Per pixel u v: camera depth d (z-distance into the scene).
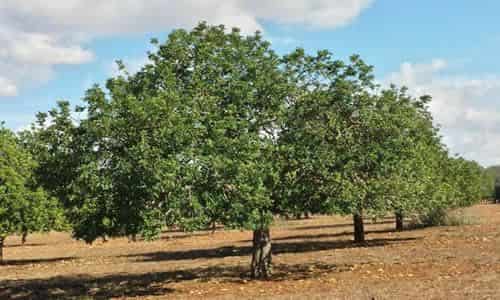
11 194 30.81
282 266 24.08
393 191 21.61
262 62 19.58
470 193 48.69
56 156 17.31
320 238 41.53
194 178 16.06
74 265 31.61
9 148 31.89
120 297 18.77
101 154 16.44
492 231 35.31
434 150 38.75
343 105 19.83
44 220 32.03
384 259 24.41
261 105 19.20
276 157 18.81
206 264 27.58
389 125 19.95
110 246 48.41
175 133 15.71
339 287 17.28
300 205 19.67
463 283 16.27
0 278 26.42
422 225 45.38
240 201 16.98
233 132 17.88
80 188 16.75
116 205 16.44
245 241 45.34
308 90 20.00
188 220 15.97
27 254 43.03
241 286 19.03
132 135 15.85
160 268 27.05
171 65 18.61
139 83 18.58
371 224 59.16
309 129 19.23
